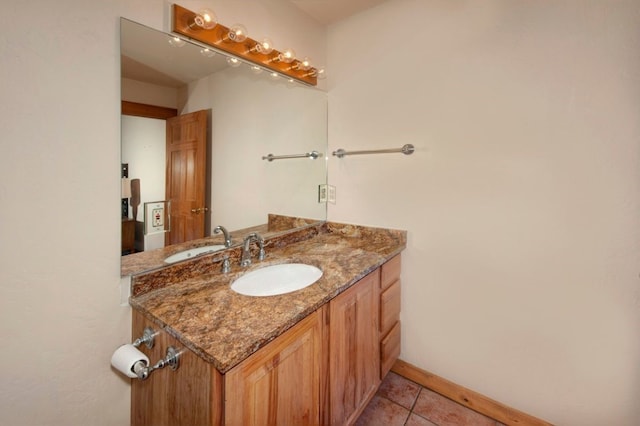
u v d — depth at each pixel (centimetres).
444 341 165
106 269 100
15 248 82
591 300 125
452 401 162
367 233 188
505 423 147
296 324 94
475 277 153
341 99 194
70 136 90
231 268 138
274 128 167
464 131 151
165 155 116
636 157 114
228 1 134
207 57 130
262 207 163
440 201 160
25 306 85
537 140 132
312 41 185
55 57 86
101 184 98
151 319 93
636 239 116
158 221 116
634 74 113
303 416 100
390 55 172
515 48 135
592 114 121
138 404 105
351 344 126
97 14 94
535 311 138
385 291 156
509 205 141
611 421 124
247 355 76
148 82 110
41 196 86
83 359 96
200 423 77
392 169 176
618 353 121
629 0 112
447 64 153
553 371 136
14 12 79
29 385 87
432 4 157
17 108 81
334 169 201
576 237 127
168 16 112
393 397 165
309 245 177
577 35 122
